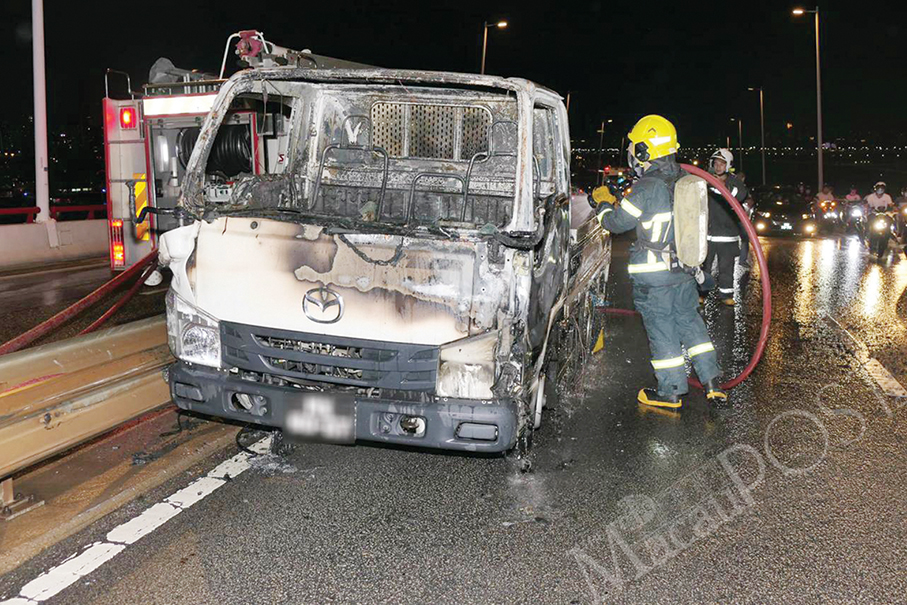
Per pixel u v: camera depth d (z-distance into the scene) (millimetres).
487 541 4000
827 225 26219
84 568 3637
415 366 4004
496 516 4285
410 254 3955
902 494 4648
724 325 9523
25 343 4852
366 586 3549
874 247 17391
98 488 4512
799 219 27234
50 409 4023
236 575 3605
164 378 4488
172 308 4391
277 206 5652
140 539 3922
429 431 3998
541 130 5473
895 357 7926
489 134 5531
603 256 7781
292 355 4125
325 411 4059
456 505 4410
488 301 3936
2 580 3523
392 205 5734
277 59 7641
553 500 4504
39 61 15523
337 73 4766
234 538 3953
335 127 5746
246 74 4793
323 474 4789
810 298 11453
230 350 4281
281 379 4254
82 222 16484
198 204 4555
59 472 4738
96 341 4359
